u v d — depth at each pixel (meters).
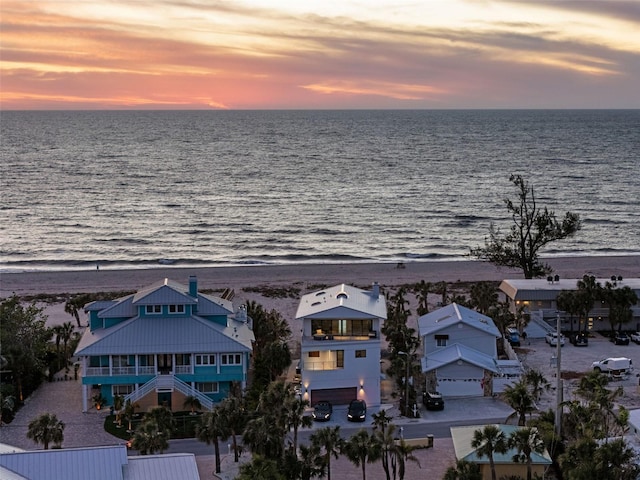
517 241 115.38
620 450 44.34
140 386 65.12
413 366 66.81
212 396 66.19
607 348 81.50
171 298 67.25
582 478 43.38
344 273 120.69
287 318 92.88
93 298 95.69
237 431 51.22
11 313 73.19
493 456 48.34
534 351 80.62
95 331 68.44
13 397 64.19
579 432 51.16
